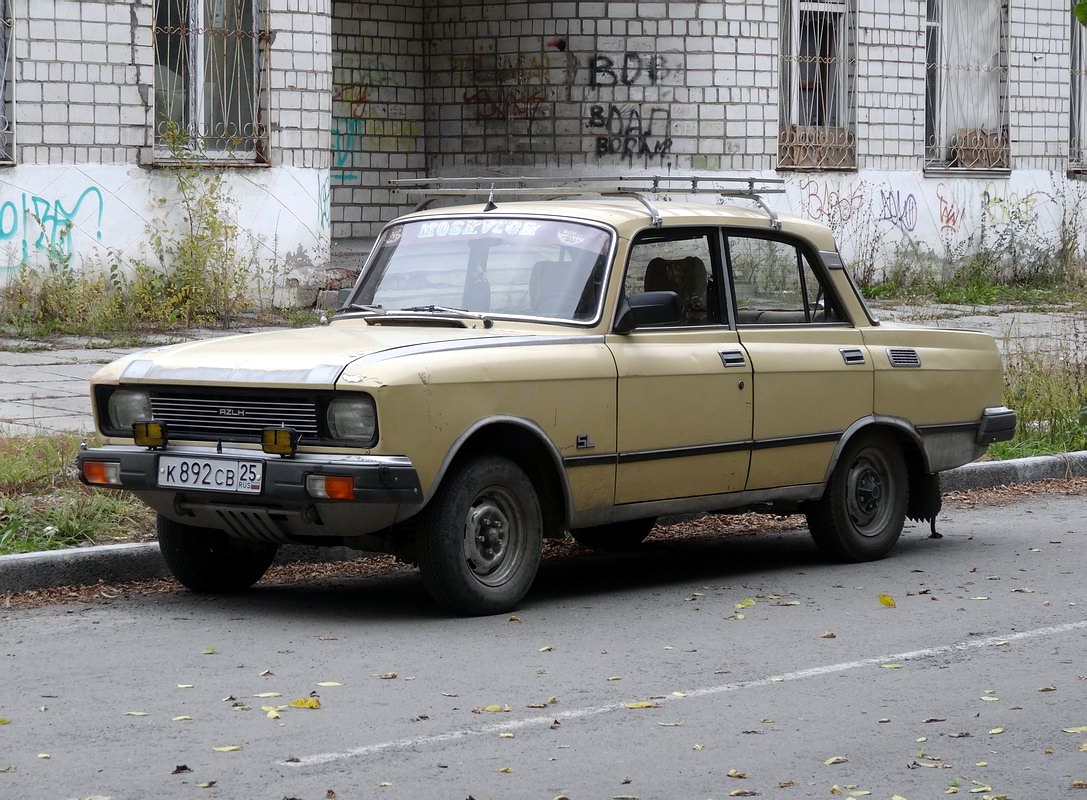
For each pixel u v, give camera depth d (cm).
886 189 2952
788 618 885
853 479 1056
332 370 815
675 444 936
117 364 896
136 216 2170
